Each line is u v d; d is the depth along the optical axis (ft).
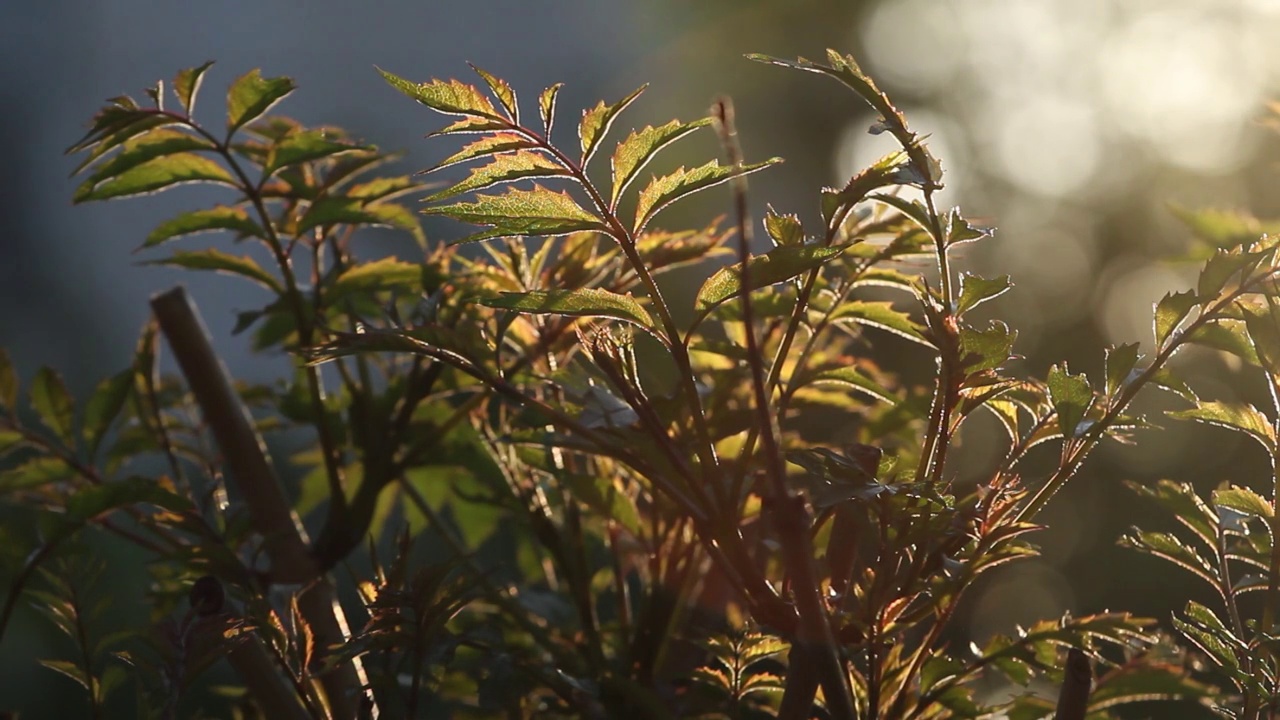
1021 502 8.96
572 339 9.36
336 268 9.43
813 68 8.84
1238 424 8.93
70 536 9.21
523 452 9.27
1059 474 8.87
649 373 9.36
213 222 9.36
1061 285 26.55
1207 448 19.27
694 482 8.82
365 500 9.39
